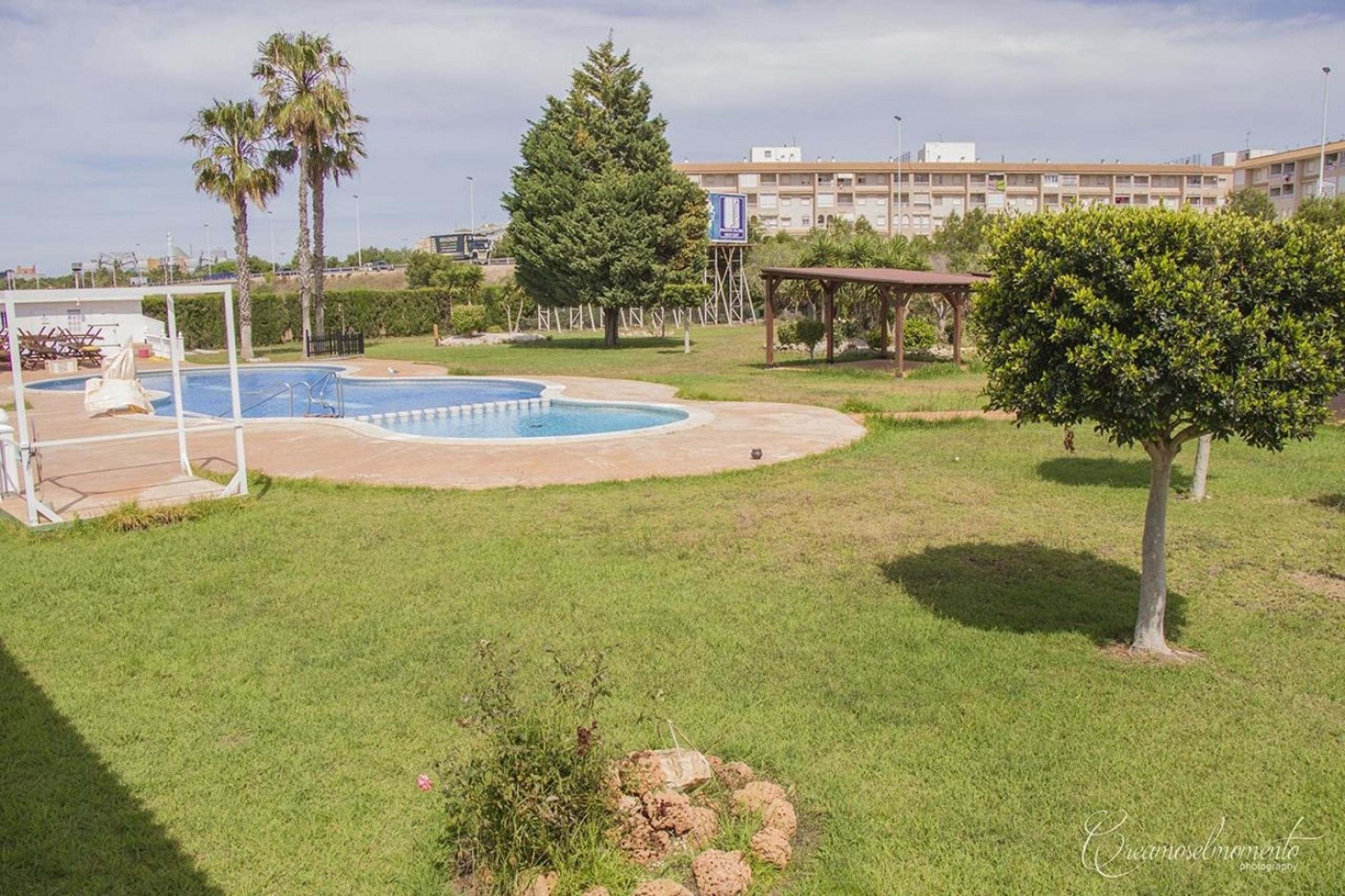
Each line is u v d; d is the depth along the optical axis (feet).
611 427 55.11
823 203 282.56
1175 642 20.03
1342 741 15.60
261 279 223.30
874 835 13.08
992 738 15.67
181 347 92.68
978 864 12.42
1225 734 15.83
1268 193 267.80
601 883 11.91
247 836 13.30
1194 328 16.42
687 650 19.63
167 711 17.13
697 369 84.07
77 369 92.89
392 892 12.17
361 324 136.98
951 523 29.89
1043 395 18.25
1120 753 15.17
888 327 100.48
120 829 13.51
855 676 18.25
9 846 13.07
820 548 27.14
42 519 30.09
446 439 46.68
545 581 24.20
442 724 16.49
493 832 12.28
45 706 17.33
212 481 36.06
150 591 23.89
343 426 51.16
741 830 12.92
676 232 109.60
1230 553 26.07
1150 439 18.51
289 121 99.04
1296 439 17.19
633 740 15.65
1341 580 23.79
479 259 265.34
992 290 19.17
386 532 29.12
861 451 42.78
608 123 112.06
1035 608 22.08
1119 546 27.17
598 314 155.74
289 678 18.48
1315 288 16.67
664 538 28.14
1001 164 284.00
